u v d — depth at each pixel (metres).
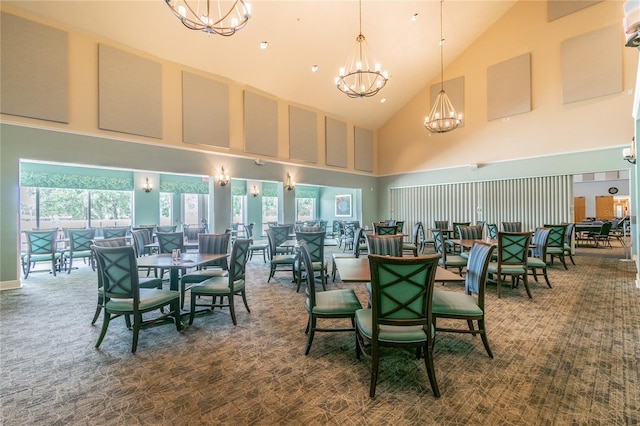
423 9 7.19
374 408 1.82
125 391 2.02
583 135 7.28
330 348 2.64
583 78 7.23
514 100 8.27
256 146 8.05
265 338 2.86
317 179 9.68
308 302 2.64
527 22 8.05
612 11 6.89
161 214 9.96
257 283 5.11
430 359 1.94
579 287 4.63
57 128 5.16
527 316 3.39
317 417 1.75
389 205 11.29
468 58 9.10
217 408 1.83
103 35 5.57
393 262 1.83
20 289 4.78
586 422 1.68
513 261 4.06
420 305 1.92
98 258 2.76
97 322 3.33
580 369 2.25
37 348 2.67
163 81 6.43
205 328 3.12
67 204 8.31
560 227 5.99
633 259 6.91
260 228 11.77
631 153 6.12
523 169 8.19
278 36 6.48
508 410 1.79
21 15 4.80
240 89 7.77
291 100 8.88
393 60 8.41
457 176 9.48
